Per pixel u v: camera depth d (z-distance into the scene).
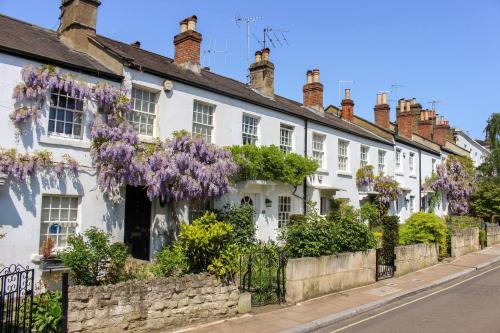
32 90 10.33
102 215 11.66
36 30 13.83
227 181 13.30
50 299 7.94
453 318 9.80
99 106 11.80
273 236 16.95
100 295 7.42
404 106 31.39
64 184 10.93
